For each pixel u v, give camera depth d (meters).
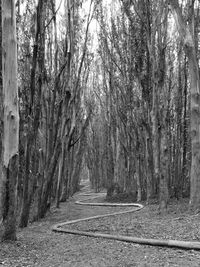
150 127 18.48
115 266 5.76
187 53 11.59
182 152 20.77
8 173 7.88
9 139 7.87
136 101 19.72
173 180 20.00
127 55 19.78
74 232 9.55
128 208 17.36
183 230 8.45
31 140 11.40
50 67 16.59
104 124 33.31
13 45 7.93
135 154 20.64
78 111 22.64
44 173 14.71
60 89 16.45
